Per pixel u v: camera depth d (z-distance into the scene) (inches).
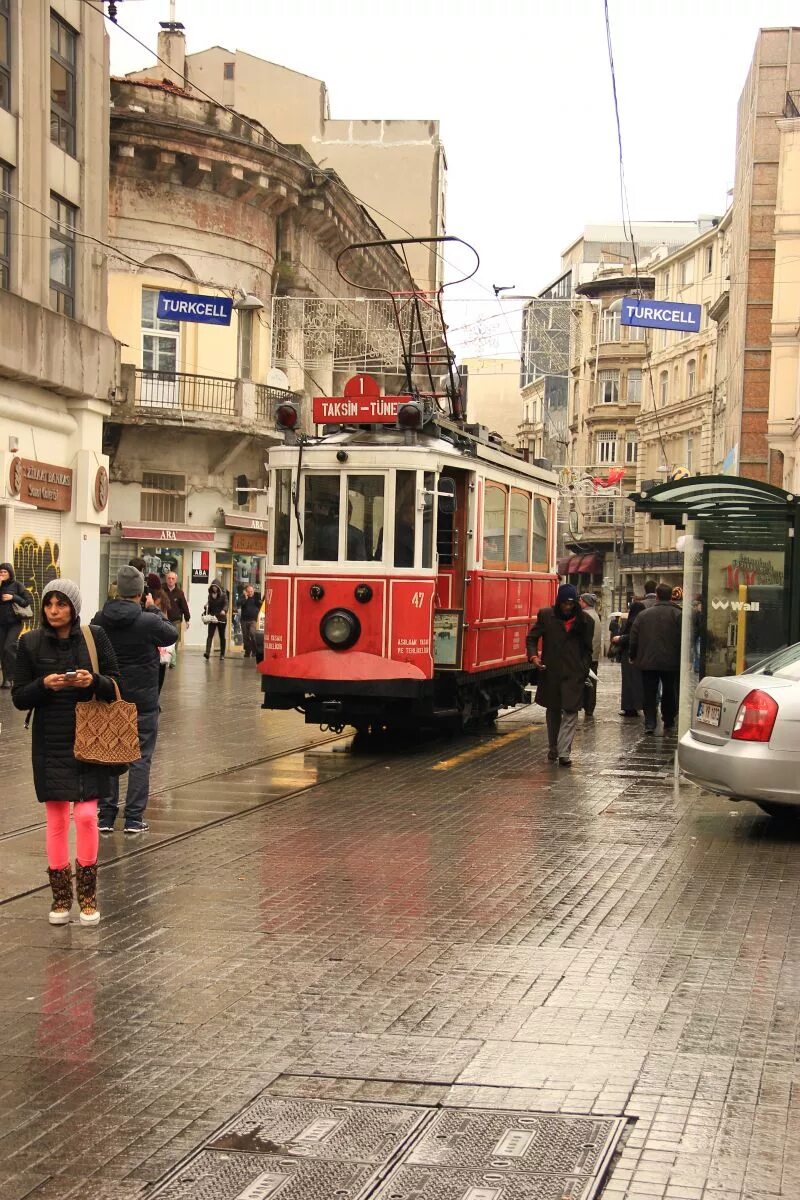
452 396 792.3
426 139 2239.2
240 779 541.0
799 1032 242.8
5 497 967.6
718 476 550.0
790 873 372.5
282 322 1492.4
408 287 1943.9
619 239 3607.3
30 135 986.7
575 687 591.8
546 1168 186.5
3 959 289.7
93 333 1085.1
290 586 612.4
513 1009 255.8
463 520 641.0
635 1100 210.7
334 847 406.0
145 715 425.1
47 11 1003.9
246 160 1371.8
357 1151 193.2
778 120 1788.9
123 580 423.8
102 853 396.5
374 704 608.4
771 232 2149.4
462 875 368.5
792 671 437.1
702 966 283.6
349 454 605.6
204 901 339.3
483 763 596.1
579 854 396.8
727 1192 179.0
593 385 3245.6
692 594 564.1
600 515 3230.8
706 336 2699.3
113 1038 240.4
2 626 884.0
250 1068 225.8
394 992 266.1
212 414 1358.3
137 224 1331.2
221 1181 184.5
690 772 440.1
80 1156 192.5
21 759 589.6
